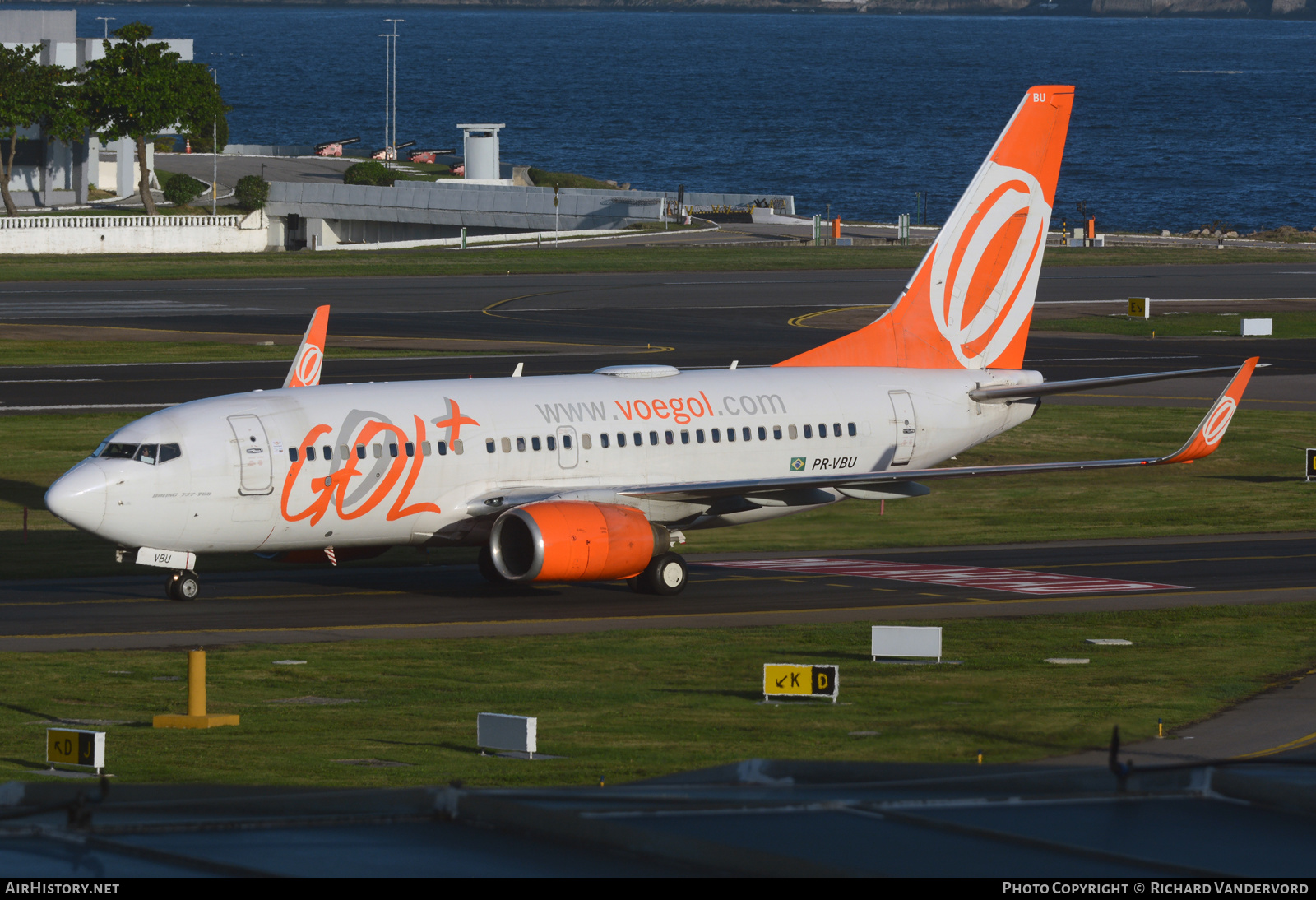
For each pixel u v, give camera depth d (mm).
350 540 164250
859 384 189375
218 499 155625
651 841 36219
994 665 136500
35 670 132750
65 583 175375
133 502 152750
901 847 36219
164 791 41781
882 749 106688
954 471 168375
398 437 163250
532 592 172875
